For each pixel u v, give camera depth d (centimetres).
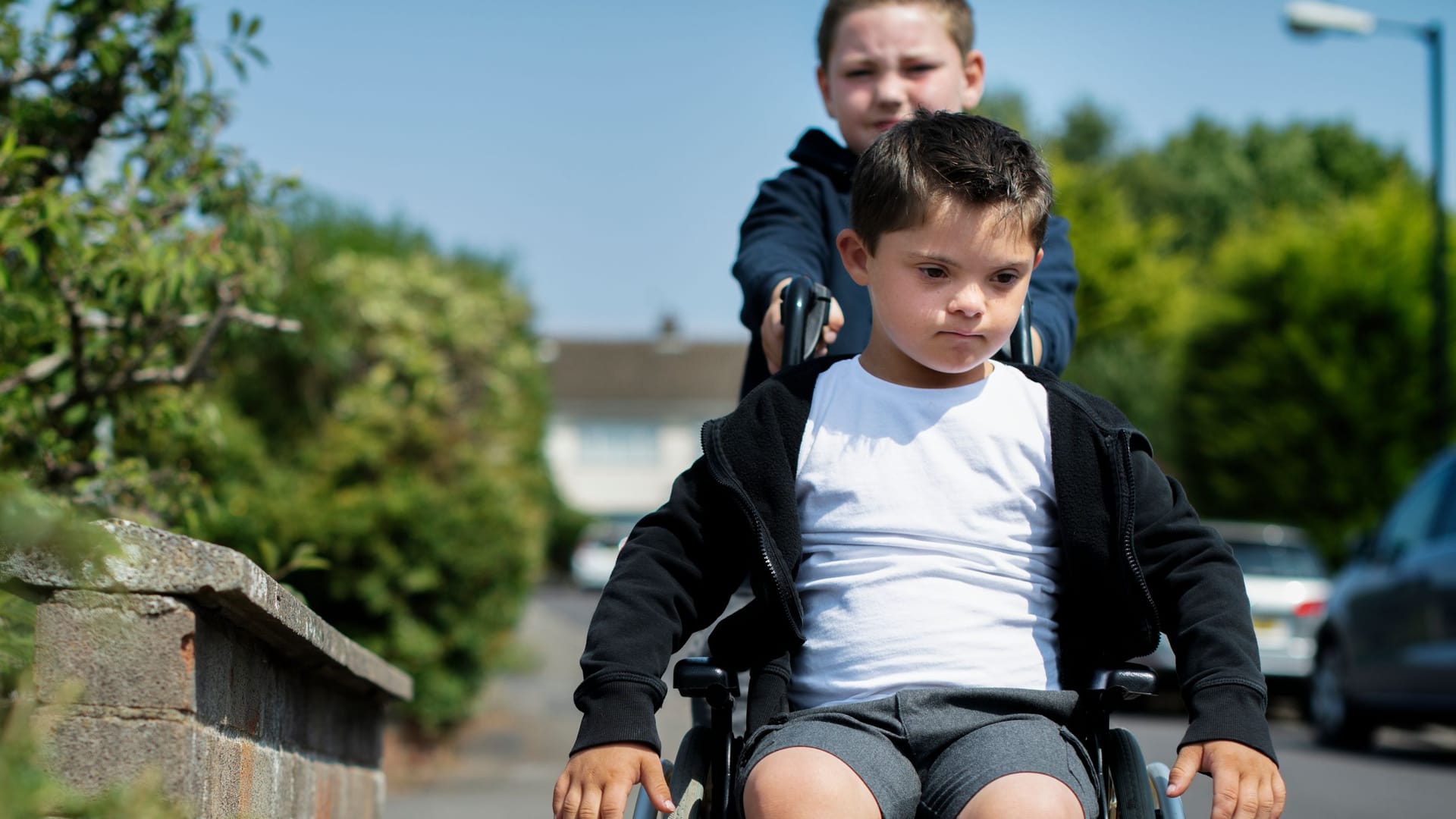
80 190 392
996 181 226
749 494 240
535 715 1053
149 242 382
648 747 216
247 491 834
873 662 233
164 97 412
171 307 409
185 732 205
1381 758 984
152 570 207
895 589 235
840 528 241
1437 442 1461
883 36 344
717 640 241
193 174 421
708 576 243
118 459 428
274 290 450
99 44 389
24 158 377
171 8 407
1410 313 1962
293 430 1193
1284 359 2027
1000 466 241
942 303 230
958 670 231
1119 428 239
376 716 410
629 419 5638
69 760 202
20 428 370
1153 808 223
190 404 423
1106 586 237
